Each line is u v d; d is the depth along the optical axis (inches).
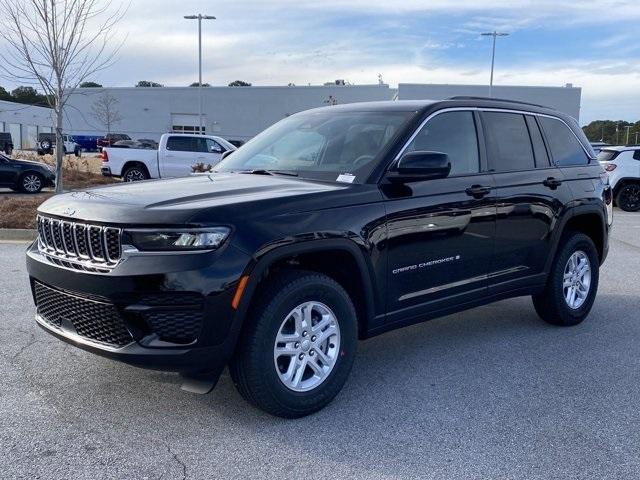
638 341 214.1
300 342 145.0
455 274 180.2
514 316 244.7
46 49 572.7
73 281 134.5
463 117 189.3
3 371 172.4
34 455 127.9
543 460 130.7
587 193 227.3
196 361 128.9
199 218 128.2
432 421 148.2
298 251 139.4
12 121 2509.8
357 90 2220.7
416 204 165.0
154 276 125.8
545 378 177.8
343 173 163.8
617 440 140.3
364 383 171.6
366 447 134.6
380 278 158.6
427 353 198.1
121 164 799.7
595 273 236.8
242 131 2361.0
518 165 203.6
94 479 119.5
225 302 128.5
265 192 147.1
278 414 143.9
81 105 2458.2
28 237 408.8
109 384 164.9
